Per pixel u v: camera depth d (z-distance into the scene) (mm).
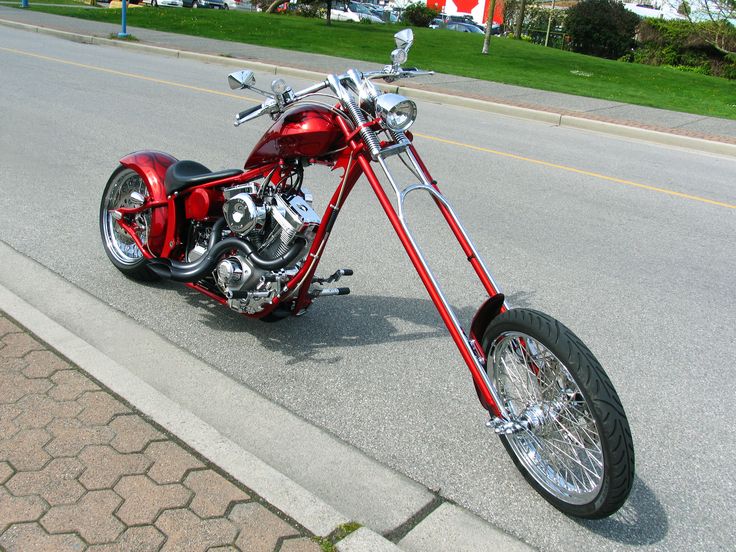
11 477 3141
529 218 7770
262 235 4402
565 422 3256
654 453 3863
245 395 4094
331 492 3355
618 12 40688
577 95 17547
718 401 4414
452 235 7008
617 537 3217
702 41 36656
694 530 3297
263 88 15133
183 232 4988
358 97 3912
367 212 7535
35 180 7703
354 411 4023
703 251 7098
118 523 2934
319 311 5230
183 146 9617
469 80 18688
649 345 5082
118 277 5508
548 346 3094
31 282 5285
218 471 3285
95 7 34125
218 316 5031
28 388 3789
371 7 47562
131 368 4281
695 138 12930
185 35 24672
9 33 22750
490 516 3285
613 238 7312
